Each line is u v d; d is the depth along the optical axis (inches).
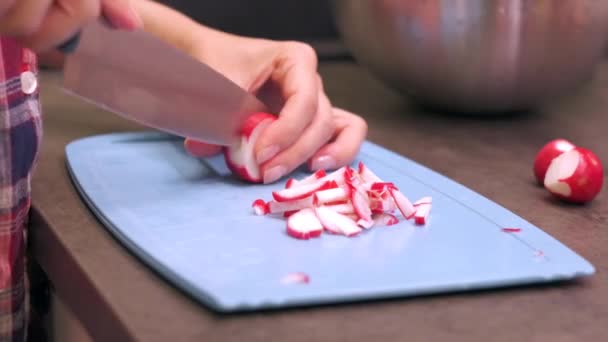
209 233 24.1
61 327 26.2
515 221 25.0
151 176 27.6
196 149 28.2
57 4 22.7
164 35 31.9
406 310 21.6
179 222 24.7
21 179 26.1
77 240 24.1
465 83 31.9
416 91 33.2
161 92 25.6
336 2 33.9
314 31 43.3
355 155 28.5
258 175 27.2
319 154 28.1
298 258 23.0
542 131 32.7
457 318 21.4
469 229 24.6
